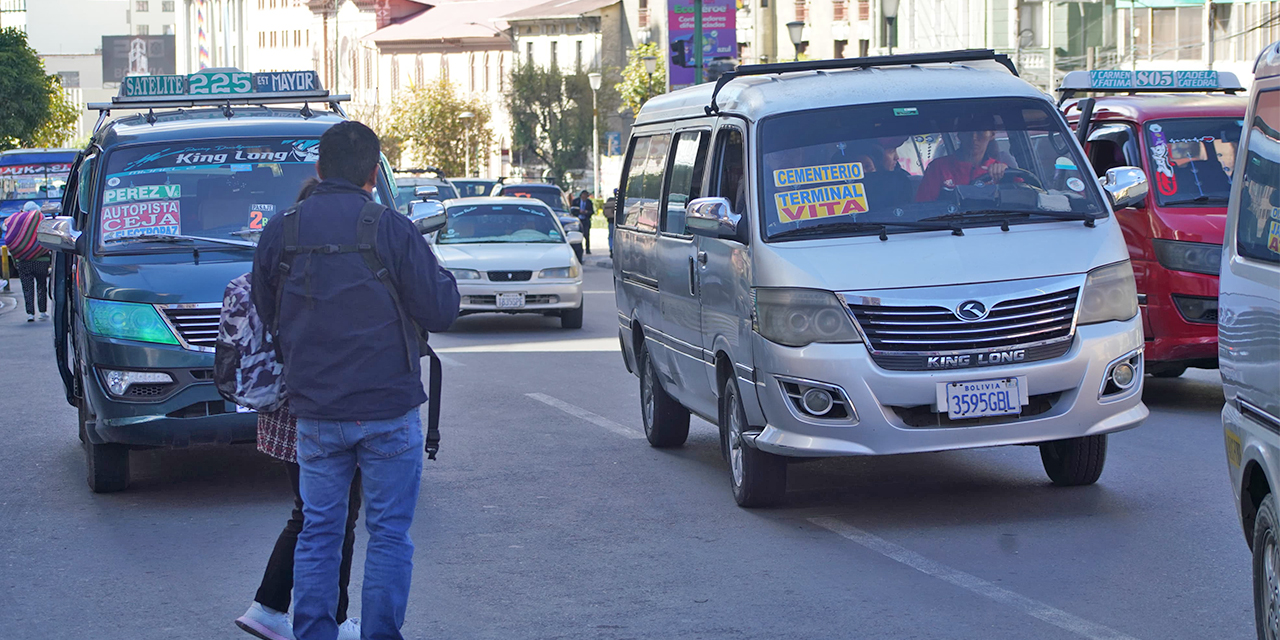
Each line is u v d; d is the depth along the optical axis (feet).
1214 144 42.73
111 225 32.60
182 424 30.48
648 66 176.96
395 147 329.72
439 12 395.96
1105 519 27.17
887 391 26.20
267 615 19.61
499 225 75.72
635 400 45.85
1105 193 29.48
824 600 22.29
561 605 22.47
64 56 640.17
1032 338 26.63
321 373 17.62
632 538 26.91
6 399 48.37
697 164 32.58
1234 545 24.90
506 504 30.27
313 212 17.83
